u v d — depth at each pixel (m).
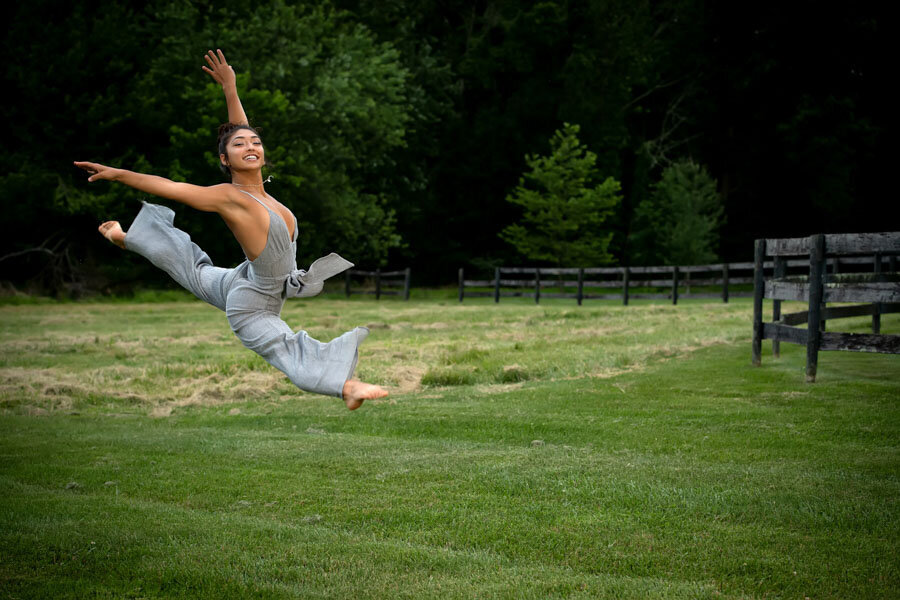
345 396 3.63
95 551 4.54
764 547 4.54
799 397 8.47
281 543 4.68
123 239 4.07
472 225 45.84
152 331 17.33
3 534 4.81
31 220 28.91
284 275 3.91
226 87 4.18
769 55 41.06
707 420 7.66
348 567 4.33
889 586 4.02
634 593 3.95
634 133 46.38
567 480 5.88
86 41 29.22
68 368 11.94
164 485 5.94
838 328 13.63
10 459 6.77
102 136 30.36
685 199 37.97
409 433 7.74
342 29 36.22
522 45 43.16
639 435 7.21
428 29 45.09
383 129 34.62
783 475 5.84
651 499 5.39
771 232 44.38
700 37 43.50
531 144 44.19
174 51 30.59
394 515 5.20
